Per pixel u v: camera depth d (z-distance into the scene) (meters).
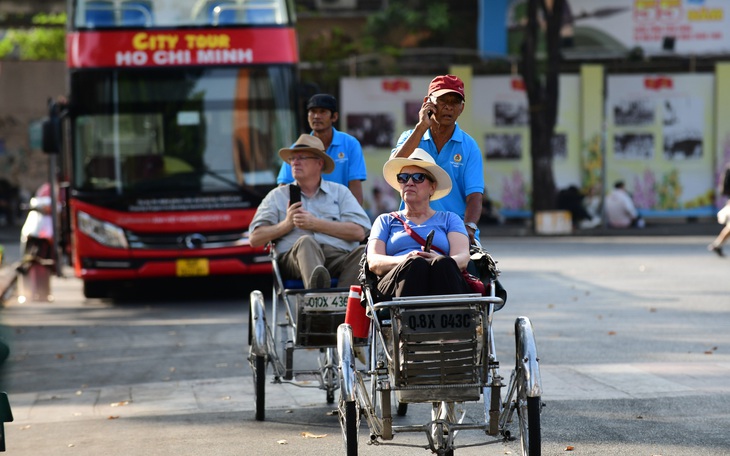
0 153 84.00
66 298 40.62
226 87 36.53
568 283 39.88
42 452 16.97
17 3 95.94
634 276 42.06
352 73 75.56
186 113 36.41
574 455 15.52
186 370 24.34
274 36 36.84
